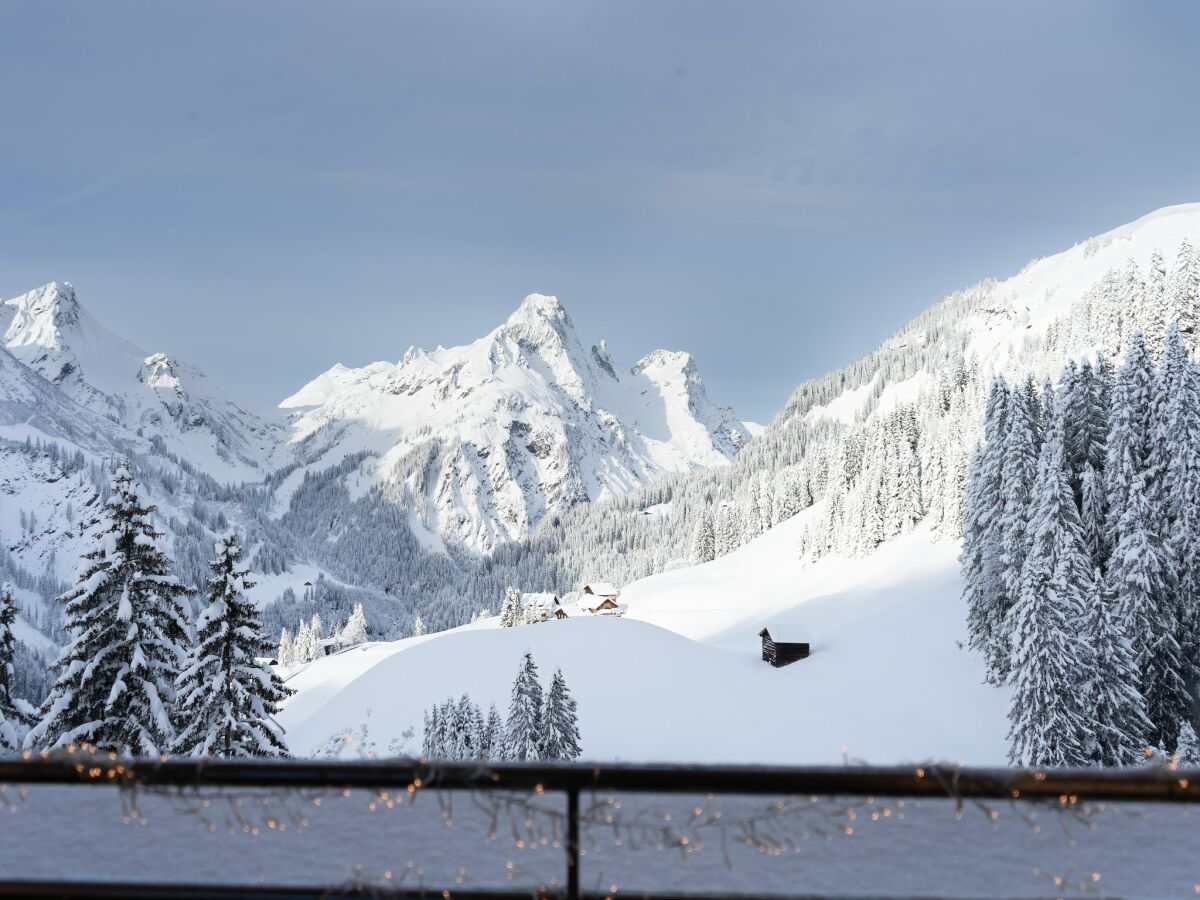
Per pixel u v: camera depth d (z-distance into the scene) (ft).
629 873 11.83
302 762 10.67
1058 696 107.24
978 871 11.33
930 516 328.29
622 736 177.37
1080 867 11.34
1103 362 175.73
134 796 11.03
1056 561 131.95
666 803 12.10
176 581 80.48
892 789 9.96
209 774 10.74
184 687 81.56
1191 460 138.10
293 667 443.73
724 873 11.69
